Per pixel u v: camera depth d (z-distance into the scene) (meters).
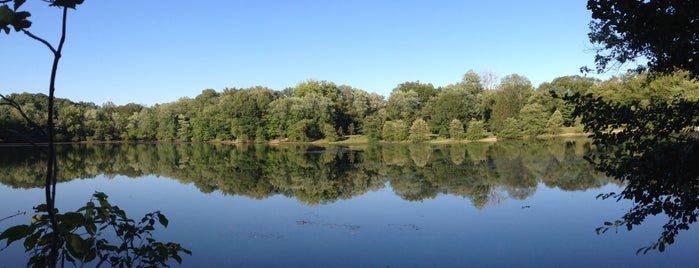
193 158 41.88
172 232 13.40
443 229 13.26
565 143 47.94
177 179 26.34
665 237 3.94
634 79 30.59
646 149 3.93
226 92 81.50
